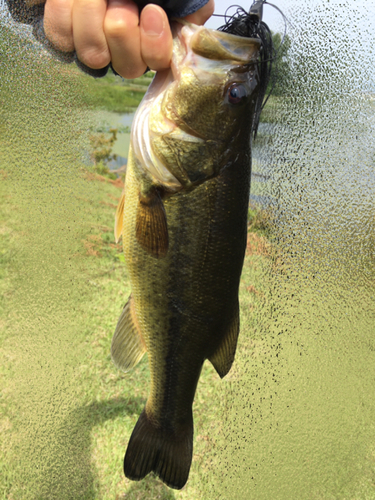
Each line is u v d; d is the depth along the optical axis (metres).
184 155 0.28
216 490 0.55
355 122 0.44
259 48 0.28
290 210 0.48
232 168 0.29
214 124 0.28
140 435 0.35
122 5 0.22
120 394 0.69
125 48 0.22
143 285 0.31
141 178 0.29
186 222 0.29
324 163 0.45
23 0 0.23
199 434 0.61
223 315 0.33
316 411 0.55
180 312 0.31
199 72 0.27
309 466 0.55
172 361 0.33
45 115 0.32
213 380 0.71
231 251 0.31
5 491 0.52
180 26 0.26
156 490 0.56
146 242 0.30
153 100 0.28
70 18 0.22
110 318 0.80
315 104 0.43
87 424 0.61
